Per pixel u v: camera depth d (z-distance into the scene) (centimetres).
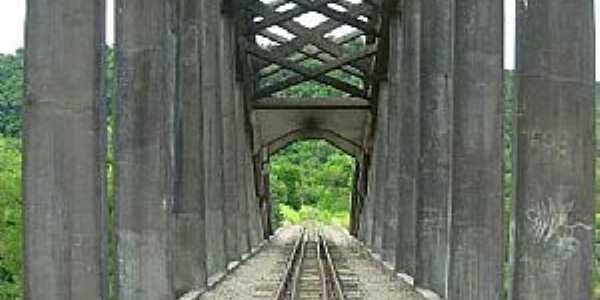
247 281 2584
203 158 2183
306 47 3894
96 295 1203
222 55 3050
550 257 1142
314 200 12850
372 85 3647
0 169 3450
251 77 3678
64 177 1195
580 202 1138
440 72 2188
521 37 1139
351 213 5469
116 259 1642
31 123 1195
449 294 1599
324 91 8256
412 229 2628
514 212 1152
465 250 1589
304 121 4241
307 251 4344
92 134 1194
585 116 1134
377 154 3762
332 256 3934
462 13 1574
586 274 1142
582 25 1128
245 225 3675
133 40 1633
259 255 3928
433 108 2192
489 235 1587
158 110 1630
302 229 7494
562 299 1141
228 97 3109
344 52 3581
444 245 2170
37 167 1197
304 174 13425
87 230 1198
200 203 2159
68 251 1200
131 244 1634
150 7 1628
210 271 2580
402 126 2644
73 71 1190
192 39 2164
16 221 2844
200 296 2092
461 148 1584
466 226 1588
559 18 1127
